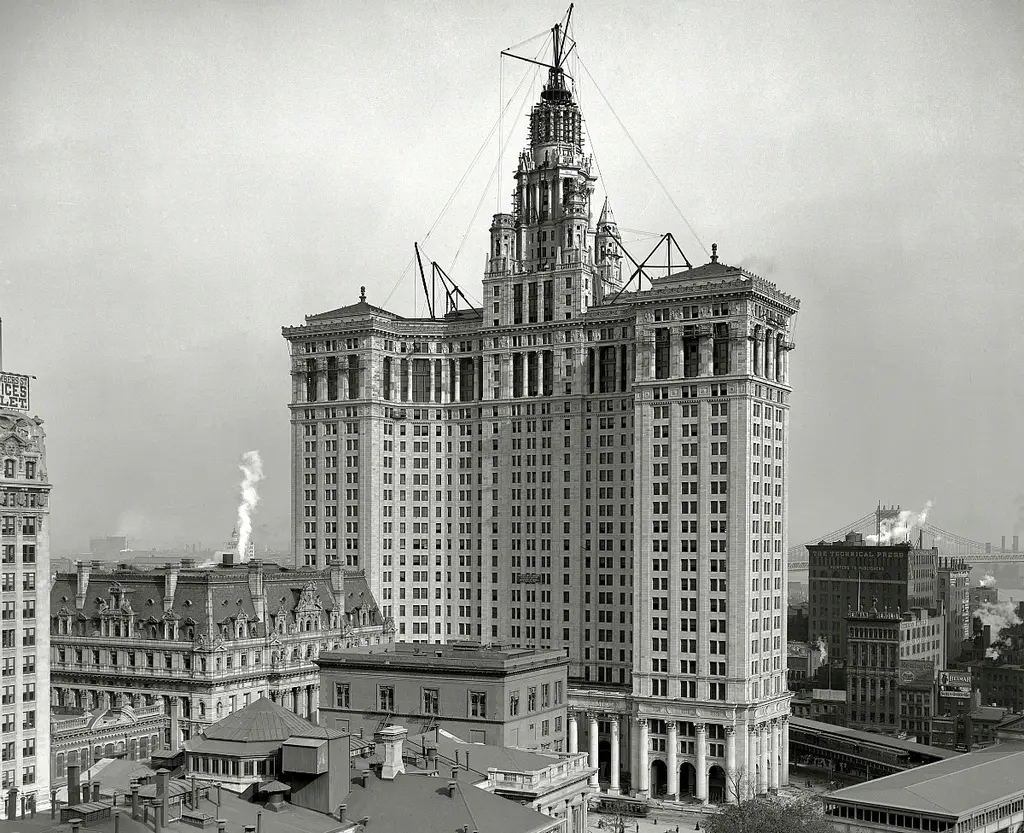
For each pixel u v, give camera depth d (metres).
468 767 137.00
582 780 145.88
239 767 125.88
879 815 176.88
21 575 183.88
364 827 117.25
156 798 108.25
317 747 119.31
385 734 127.75
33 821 115.81
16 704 182.12
